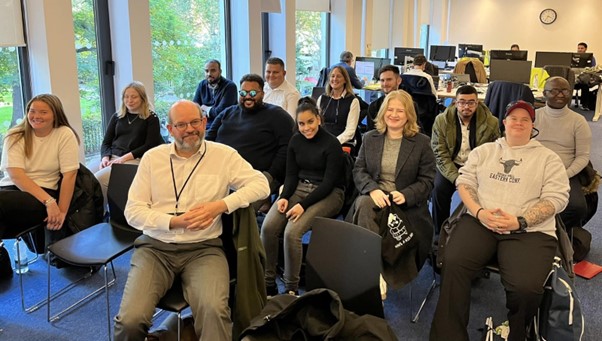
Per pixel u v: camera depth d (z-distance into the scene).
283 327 1.79
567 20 12.28
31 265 3.16
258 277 2.15
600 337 2.40
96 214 3.08
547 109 3.17
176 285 2.12
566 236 2.39
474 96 3.19
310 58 7.79
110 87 4.28
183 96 5.23
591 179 3.13
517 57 8.86
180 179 2.21
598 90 8.52
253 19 5.67
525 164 2.37
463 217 2.49
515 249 2.23
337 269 2.03
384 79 4.22
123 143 3.63
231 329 1.97
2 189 2.91
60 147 2.92
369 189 2.72
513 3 12.77
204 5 5.35
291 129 3.33
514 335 2.11
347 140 4.11
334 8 7.96
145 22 4.27
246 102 3.29
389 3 10.22
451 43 13.66
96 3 4.07
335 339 1.69
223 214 2.23
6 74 3.55
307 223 2.72
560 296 2.07
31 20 3.52
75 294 2.82
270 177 3.25
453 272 2.24
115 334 1.89
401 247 2.49
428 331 2.47
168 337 2.26
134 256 2.15
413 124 2.80
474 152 2.57
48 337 2.41
